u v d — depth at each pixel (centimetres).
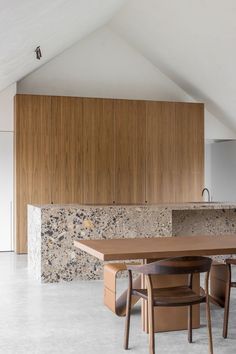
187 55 840
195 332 412
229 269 400
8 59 628
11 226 855
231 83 833
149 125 885
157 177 887
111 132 864
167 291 371
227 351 367
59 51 862
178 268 338
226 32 714
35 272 625
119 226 614
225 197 991
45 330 417
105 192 860
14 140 843
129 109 875
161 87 955
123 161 870
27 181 823
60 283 594
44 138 832
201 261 342
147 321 411
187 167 903
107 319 449
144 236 620
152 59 933
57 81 897
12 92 847
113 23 899
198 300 346
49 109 835
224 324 398
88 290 558
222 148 1002
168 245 402
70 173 844
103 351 367
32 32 563
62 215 600
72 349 371
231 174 971
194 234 669
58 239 599
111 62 927
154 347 343
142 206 623
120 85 933
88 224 606
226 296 400
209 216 673
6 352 364
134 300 462
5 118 843
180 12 741
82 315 461
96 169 856
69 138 844
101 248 384
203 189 911
